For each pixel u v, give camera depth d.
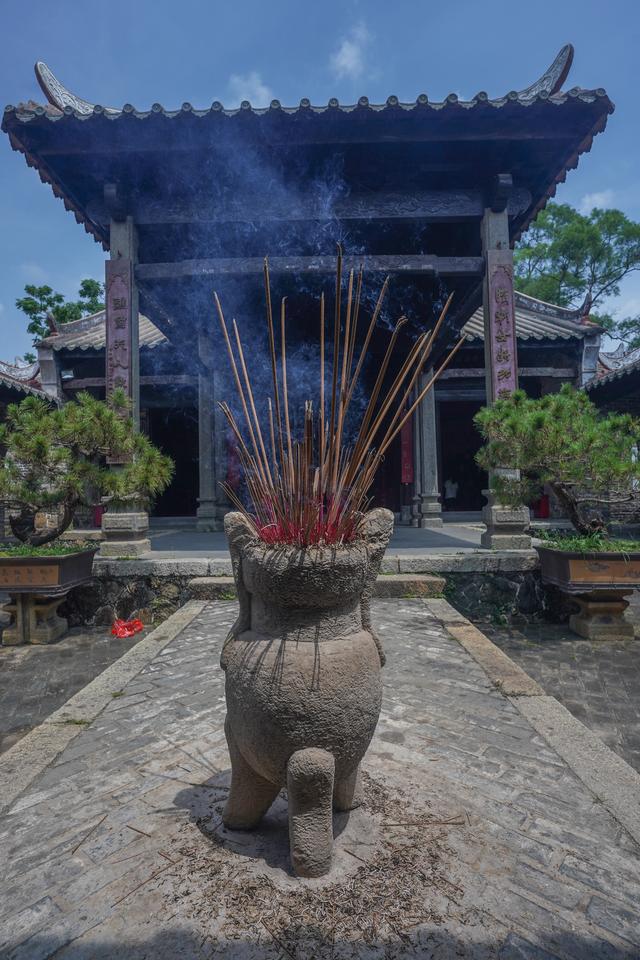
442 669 4.92
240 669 2.23
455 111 8.06
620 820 2.62
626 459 6.94
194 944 1.86
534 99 7.94
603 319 33.25
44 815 2.70
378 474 17.02
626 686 5.51
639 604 9.09
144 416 17.70
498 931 1.92
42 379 15.62
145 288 10.27
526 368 16.03
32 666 6.36
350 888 2.07
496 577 8.08
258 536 2.37
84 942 1.89
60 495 7.53
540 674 5.87
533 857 2.32
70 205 9.64
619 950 1.86
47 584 7.04
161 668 5.02
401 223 9.73
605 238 31.25
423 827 2.46
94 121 8.03
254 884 2.10
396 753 3.31
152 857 2.30
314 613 2.21
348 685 2.14
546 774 3.06
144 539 9.01
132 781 3.01
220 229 9.95
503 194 8.83
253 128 8.21
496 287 8.97
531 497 7.78
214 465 15.77
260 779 2.36
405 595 7.80
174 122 8.06
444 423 18.48
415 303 12.09
